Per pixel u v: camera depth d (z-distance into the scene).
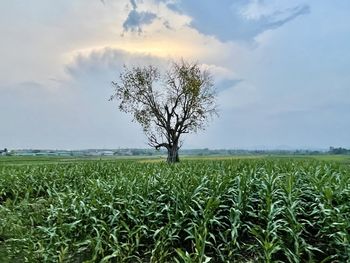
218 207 7.57
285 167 12.59
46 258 6.72
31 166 18.84
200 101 40.62
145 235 7.46
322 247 6.96
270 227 6.55
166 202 8.43
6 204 10.61
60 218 7.84
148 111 40.16
